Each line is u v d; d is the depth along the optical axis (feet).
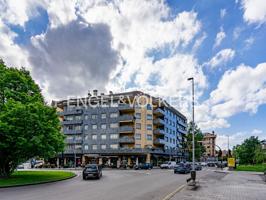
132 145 248.73
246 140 297.53
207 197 54.70
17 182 80.12
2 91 98.84
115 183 85.20
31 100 101.35
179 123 330.75
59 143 102.99
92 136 262.26
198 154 292.20
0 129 86.79
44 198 52.65
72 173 127.13
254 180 100.58
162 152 262.88
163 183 85.46
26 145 88.58
